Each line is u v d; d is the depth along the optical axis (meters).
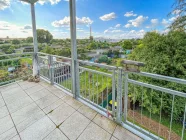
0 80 3.41
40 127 1.83
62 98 2.69
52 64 3.33
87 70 2.26
